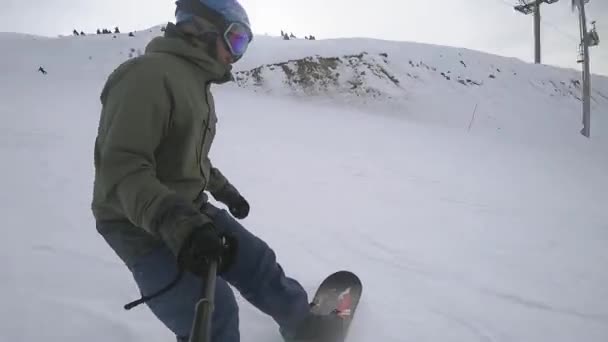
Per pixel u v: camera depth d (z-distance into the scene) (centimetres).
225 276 167
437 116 1975
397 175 643
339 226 378
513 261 324
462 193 559
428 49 2594
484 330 223
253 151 718
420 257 320
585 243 376
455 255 330
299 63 2173
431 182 612
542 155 1180
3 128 680
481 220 432
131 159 114
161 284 136
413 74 2298
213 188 190
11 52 2089
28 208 353
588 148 1883
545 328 229
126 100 117
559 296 267
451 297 259
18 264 252
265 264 171
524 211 488
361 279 275
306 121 1203
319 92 2047
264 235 340
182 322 138
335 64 2216
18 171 464
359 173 627
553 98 2508
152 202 109
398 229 382
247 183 510
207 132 146
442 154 925
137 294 230
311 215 403
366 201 471
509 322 233
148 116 118
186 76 132
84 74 1900
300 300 180
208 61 137
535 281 289
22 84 1405
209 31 138
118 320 204
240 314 217
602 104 2672
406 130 1299
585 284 287
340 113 1573
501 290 272
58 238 296
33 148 577
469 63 2561
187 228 106
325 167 648
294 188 502
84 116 869
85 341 189
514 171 815
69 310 210
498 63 2689
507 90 2430
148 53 137
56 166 498
